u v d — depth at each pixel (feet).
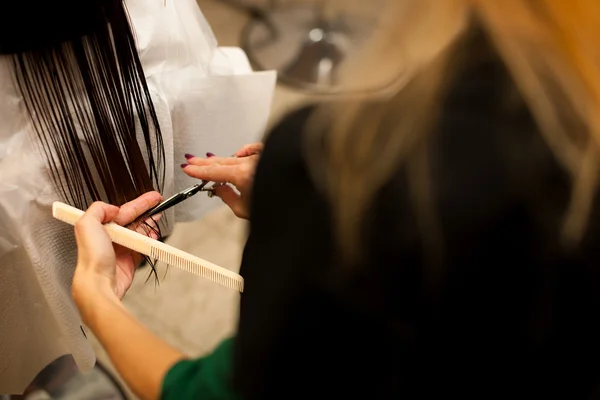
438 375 1.21
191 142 2.86
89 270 1.95
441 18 1.05
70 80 2.17
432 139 1.08
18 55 2.02
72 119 2.23
